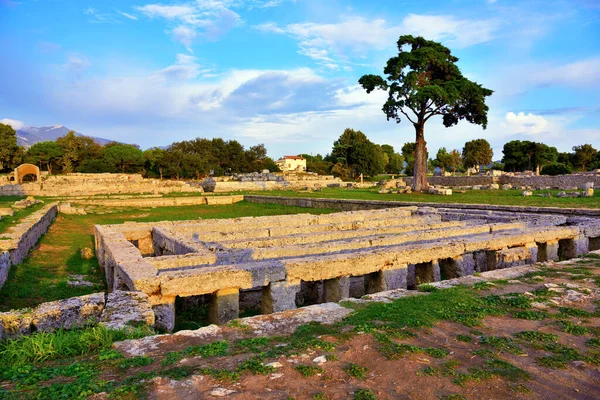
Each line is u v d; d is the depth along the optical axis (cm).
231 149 10294
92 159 9012
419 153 4259
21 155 8031
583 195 3130
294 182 6425
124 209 3738
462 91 3956
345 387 415
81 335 529
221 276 827
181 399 379
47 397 371
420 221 2042
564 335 578
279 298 884
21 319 575
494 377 445
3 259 1193
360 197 3912
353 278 1264
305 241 1445
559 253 1465
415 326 597
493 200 3105
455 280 886
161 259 1003
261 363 458
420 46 4203
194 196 4759
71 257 1725
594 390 427
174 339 543
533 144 8600
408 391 412
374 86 4147
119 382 408
